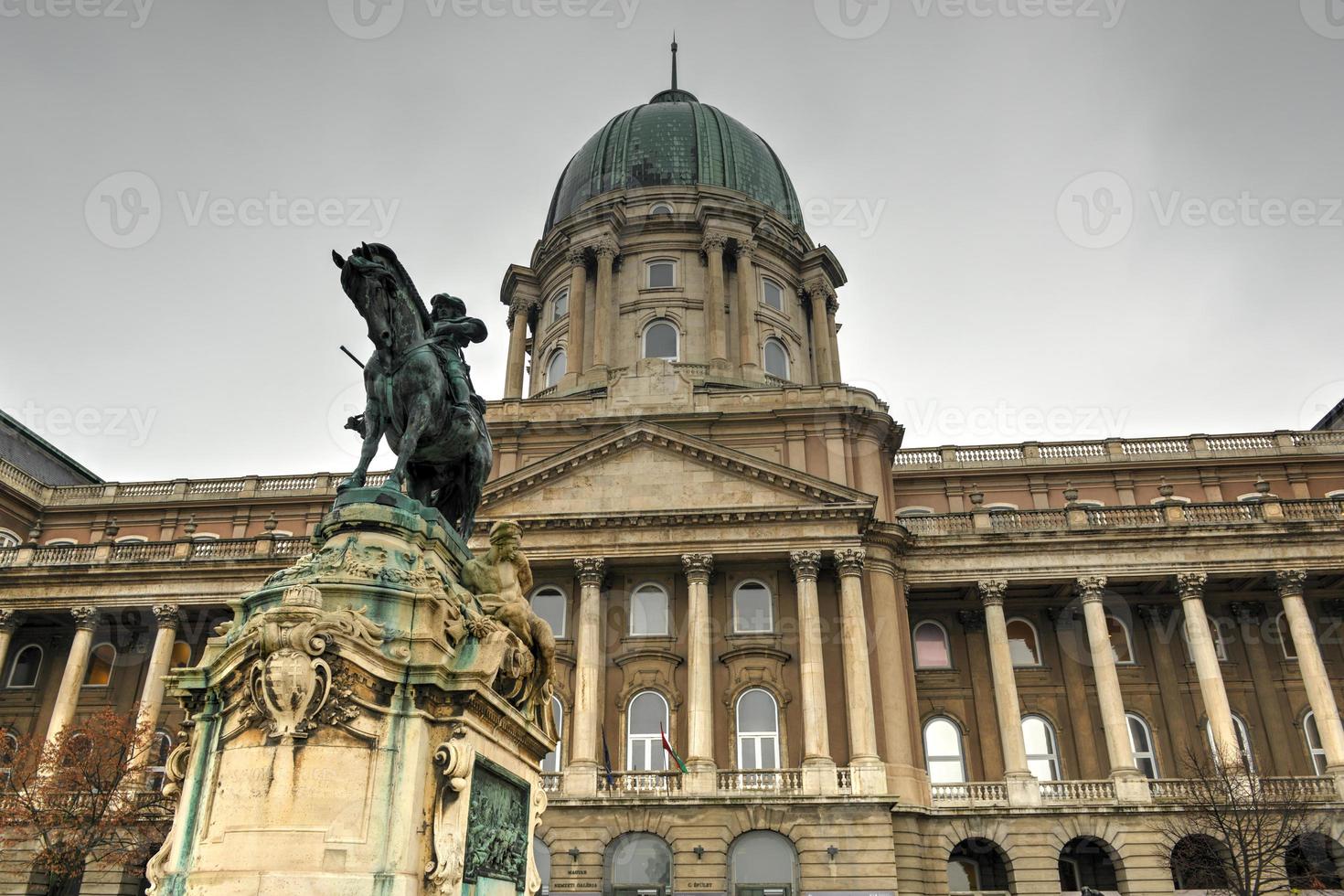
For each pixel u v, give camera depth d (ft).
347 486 26.50
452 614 23.36
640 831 116.37
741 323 194.70
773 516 133.08
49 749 118.52
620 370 172.96
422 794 20.67
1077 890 129.70
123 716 126.93
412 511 25.54
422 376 28.30
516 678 25.29
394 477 26.32
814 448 148.87
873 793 116.88
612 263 204.85
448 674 21.58
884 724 127.24
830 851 113.09
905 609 139.03
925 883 121.29
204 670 21.98
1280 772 137.18
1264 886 116.26
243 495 177.17
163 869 20.72
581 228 207.21
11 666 155.94
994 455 172.04
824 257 215.72
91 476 201.26
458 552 27.12
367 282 29.09
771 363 200.13
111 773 114.01
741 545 133.39
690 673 127.34
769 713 131.13
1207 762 120.26
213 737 21.35
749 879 114.73
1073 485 167.53
